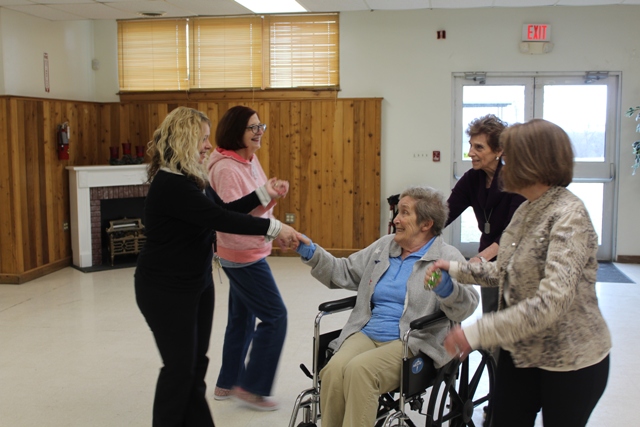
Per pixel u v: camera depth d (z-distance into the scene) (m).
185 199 2.28
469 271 1.99
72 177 6.47
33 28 6.24
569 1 5.65
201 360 2.54
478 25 6.61
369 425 2.25
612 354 3.90
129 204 6.88
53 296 5.43
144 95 7.17
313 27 6.83
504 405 1.88
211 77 7.07
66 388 3.43
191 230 2.34
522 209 1.82
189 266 2.36
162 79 7.17
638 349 3.98
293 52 6.89
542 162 1.70
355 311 2.62
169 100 7.12
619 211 6.62
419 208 2.52
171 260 2.33
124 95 7.22
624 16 6.41
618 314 4.77
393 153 6.87
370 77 6.81
